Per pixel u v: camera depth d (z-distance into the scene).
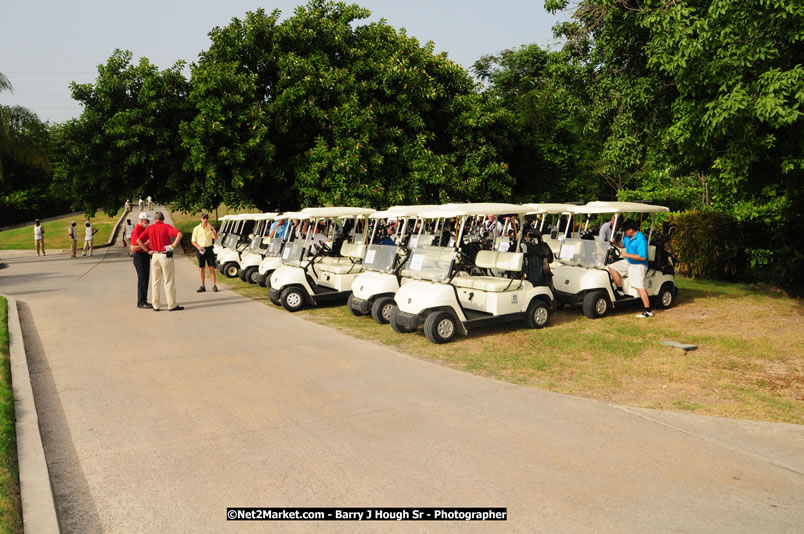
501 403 4.82
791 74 5.81
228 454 3.88
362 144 17.39
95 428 4.43
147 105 19.50
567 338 7.20
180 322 8.62
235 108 18.31
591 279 8.57
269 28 19.64
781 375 5.59
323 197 17.98
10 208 42.62
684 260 12.77
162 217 9.63
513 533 2.85
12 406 4.76
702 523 2.90
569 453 3.78
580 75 9.24
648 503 3.11
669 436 4.05
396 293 7.79
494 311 7.45
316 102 18.75
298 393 5.16
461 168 19.95
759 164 8.13
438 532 2.88
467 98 20.27
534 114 25.42
